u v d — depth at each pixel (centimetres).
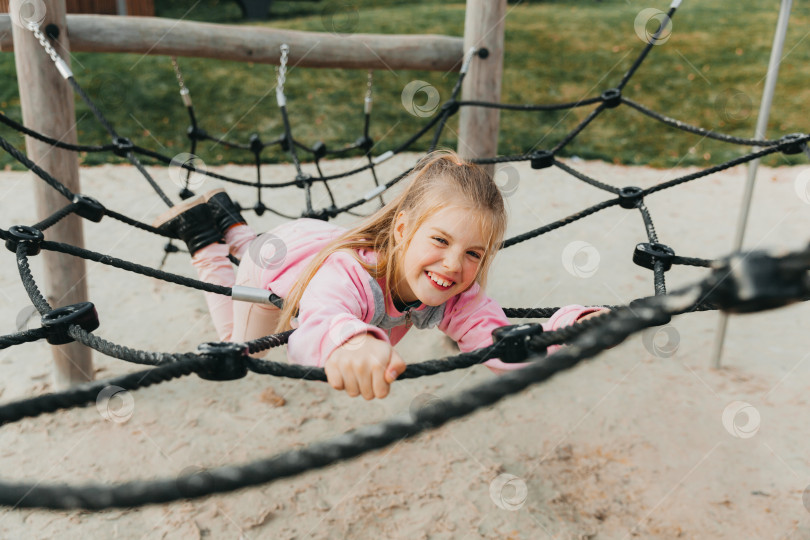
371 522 199
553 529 196
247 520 199
